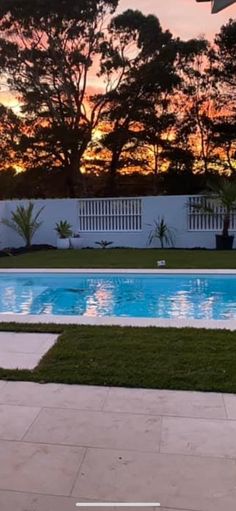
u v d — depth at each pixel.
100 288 10.38
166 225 16.19
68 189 27.44
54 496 2.28
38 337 5.18
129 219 16.55
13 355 4.54
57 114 25.92
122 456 2.63
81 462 2.58
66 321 5.93
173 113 26.86
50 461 2.59
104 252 14.71
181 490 2.31
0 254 14.94
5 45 24.61
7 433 2.92
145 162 27.86
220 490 2.31
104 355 4.46
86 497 2.27
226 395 3.51
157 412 3.22
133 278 10.36
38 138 25.70
